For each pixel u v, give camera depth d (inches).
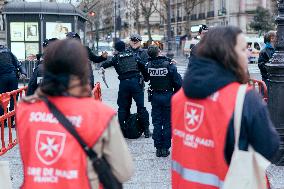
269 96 279.3
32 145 100.7
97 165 99.3
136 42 361.4
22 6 792.9
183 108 116.6
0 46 407.8
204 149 110.7
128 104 359.9
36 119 101.6
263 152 106.7
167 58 299.0
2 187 130.2
